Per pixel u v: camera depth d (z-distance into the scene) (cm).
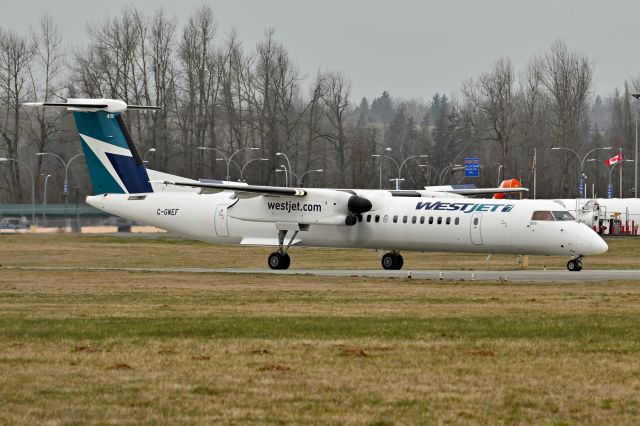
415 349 5750
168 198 15188
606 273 13288
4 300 9138
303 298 9294
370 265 16362
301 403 4362
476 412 4216
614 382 4809
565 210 13212
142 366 5203
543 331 6525
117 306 8469
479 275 12838
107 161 15275
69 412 4169
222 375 4959
